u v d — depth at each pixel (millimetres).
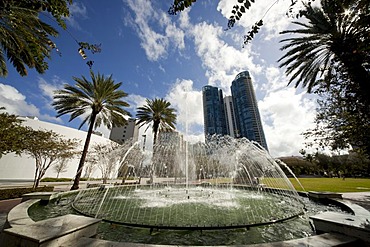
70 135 29375
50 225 3182
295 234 4191
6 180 22266
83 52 2787
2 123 8617
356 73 4652
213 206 6988
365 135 5031
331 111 7629
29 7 3297
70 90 14422
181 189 13172
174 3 1782
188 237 4004
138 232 4277
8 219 3844
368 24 2754
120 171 23047
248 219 5156
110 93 15750
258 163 14289
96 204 7367
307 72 10508
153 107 21172
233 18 1876
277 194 10391
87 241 2920
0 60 7699
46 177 24828
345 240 2971
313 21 8672
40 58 5168
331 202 7449
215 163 16656
